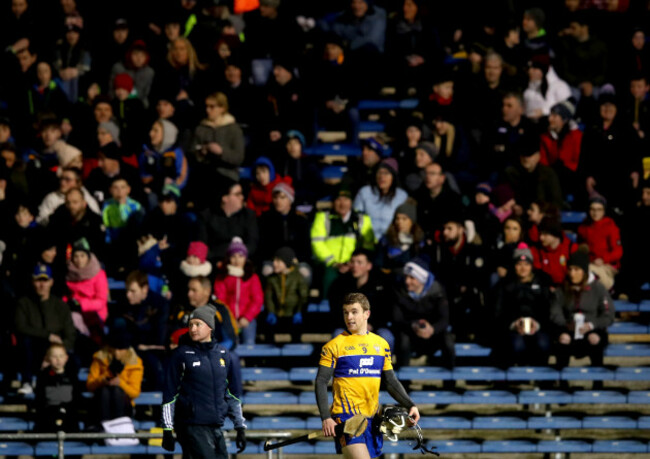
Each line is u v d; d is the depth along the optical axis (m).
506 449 47.09
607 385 50.47
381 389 49.72
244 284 50.62
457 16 70.94
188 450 35.44
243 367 50.91
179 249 53.03
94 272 51.16
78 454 46.78
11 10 70.50
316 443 47.31
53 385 47.06
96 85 63.53
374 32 65.25
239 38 65.75
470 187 57.41
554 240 51.31
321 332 53.22
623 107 62.88
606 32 71.38
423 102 60.88
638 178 56.88
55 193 54.94
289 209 54.44
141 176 56.69
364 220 52.62
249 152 61.09
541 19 65.00
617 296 53.69
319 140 62.75
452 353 48.88
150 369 48.62
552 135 59.25
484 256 51.62
